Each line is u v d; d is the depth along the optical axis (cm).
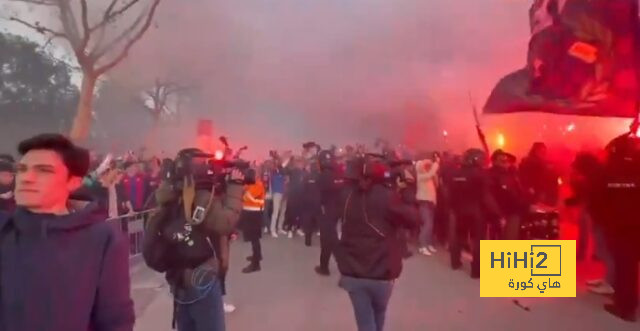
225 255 312
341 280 284
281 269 548
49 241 127
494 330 354
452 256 536
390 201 273
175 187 253
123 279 134
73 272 126
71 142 140
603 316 385
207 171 253
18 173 133
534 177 602
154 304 421
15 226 130
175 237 247
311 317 385
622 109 662
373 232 273
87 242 130
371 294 280
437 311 396
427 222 607
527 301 418
